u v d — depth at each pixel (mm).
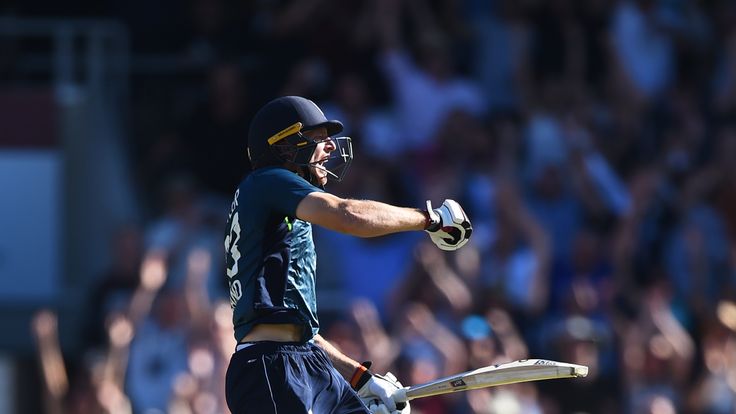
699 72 46156
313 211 18047
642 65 45094
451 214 18469
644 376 38312
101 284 37719
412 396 19938
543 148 41656
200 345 36000
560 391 37500
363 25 42656
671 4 46500
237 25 42344
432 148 41219
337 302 39062
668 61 45531
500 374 19641
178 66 42375
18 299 40125
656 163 43469
